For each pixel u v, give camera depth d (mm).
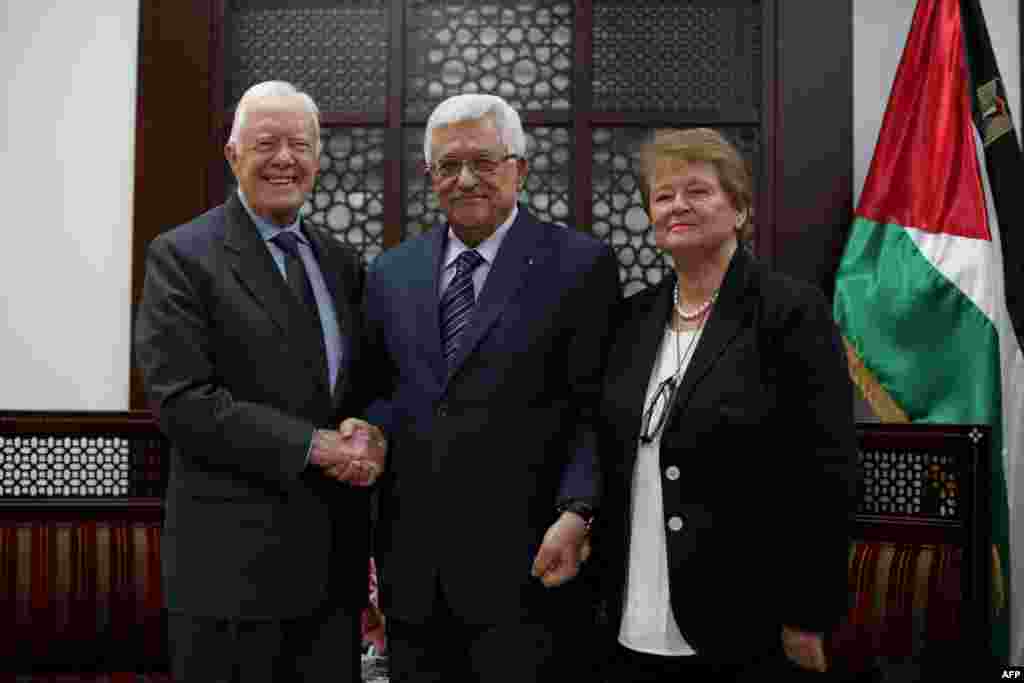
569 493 2021
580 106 3678
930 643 2717
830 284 3562
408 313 2156
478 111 2088
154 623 2920
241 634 2041
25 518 2926
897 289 3232
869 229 3344
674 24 3689
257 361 2074
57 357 3662
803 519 1845
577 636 2105
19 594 2881
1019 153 3250
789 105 3596
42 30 3684
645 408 1964
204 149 3668
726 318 1920
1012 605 3264
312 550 2068
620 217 3688
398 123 3699
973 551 2684
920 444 2783
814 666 1873
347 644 2172
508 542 2045
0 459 2928
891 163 3354
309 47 3748
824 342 1871
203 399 2000
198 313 2068
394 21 3715
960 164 3279
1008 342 3275
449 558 2049
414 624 2090
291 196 2150
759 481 1871
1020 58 3533
